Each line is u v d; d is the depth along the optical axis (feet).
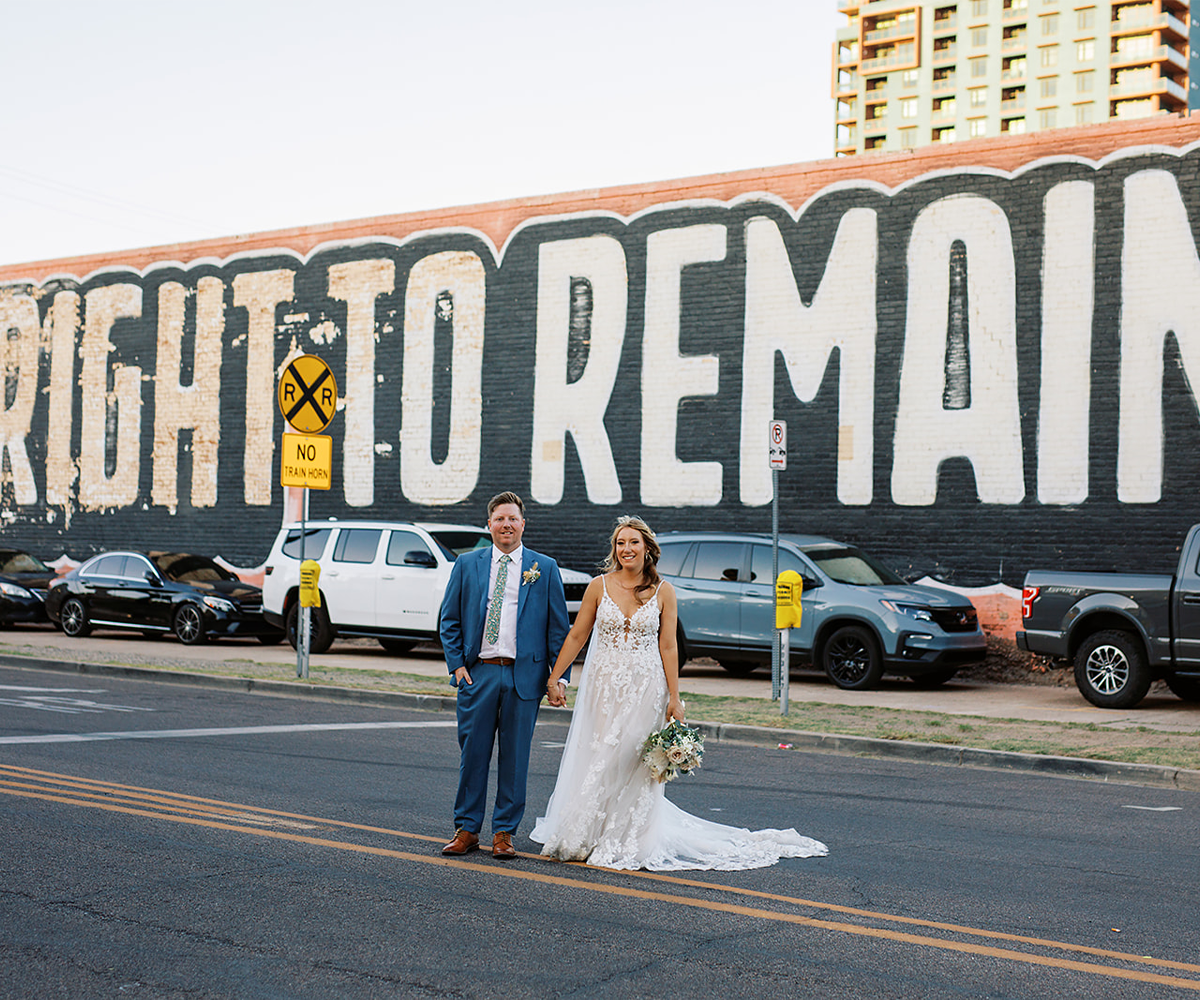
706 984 15.38
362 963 15.87
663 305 68.18
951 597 52.49
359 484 77.92
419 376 76.02
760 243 65.51
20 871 20.07
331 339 79.46
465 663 22.38
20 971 15.33
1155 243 56.03
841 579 53.42
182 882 19.66
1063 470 57.47
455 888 19.76
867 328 62.49
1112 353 56.65
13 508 92.32
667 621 22.47
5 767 29.32
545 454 71.41
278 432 81.66
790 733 38.73
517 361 72.69
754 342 65.41
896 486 61.36
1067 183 57.98
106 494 88.38
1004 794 30.68
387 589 62.49
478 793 22.26
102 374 88.99
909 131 390.21
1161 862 23.27
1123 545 56.03
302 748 34.50
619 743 21.95
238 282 83.46
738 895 19.90
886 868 22.20
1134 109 362.12
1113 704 46.19
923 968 16.26
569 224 71.26
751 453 65.21
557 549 70.69
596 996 14.85
